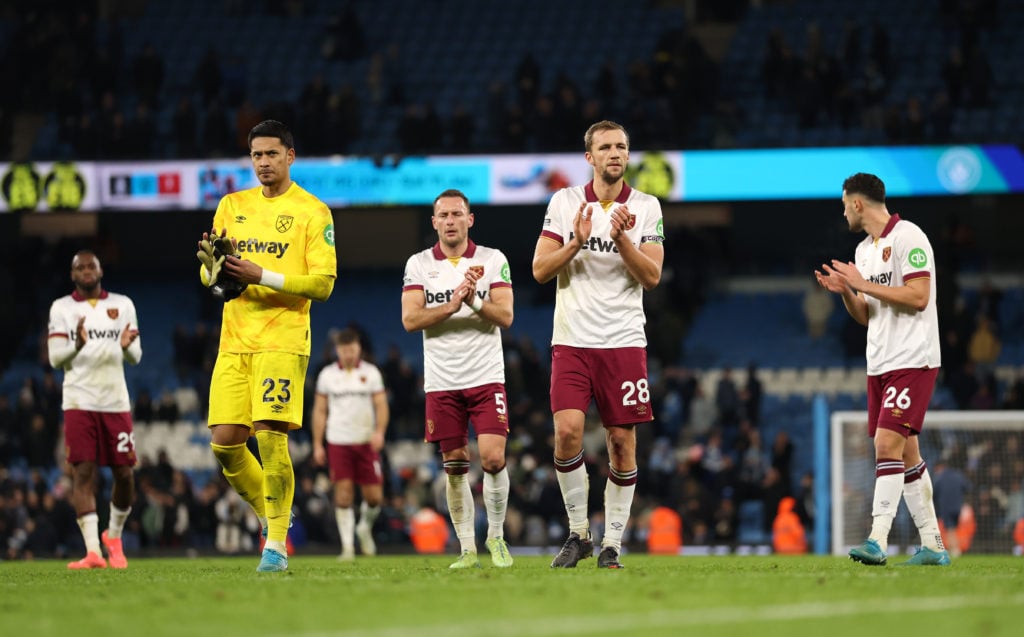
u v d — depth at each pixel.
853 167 41.47
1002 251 48.38
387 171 42.44
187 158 42.66
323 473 33.50
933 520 14.69
